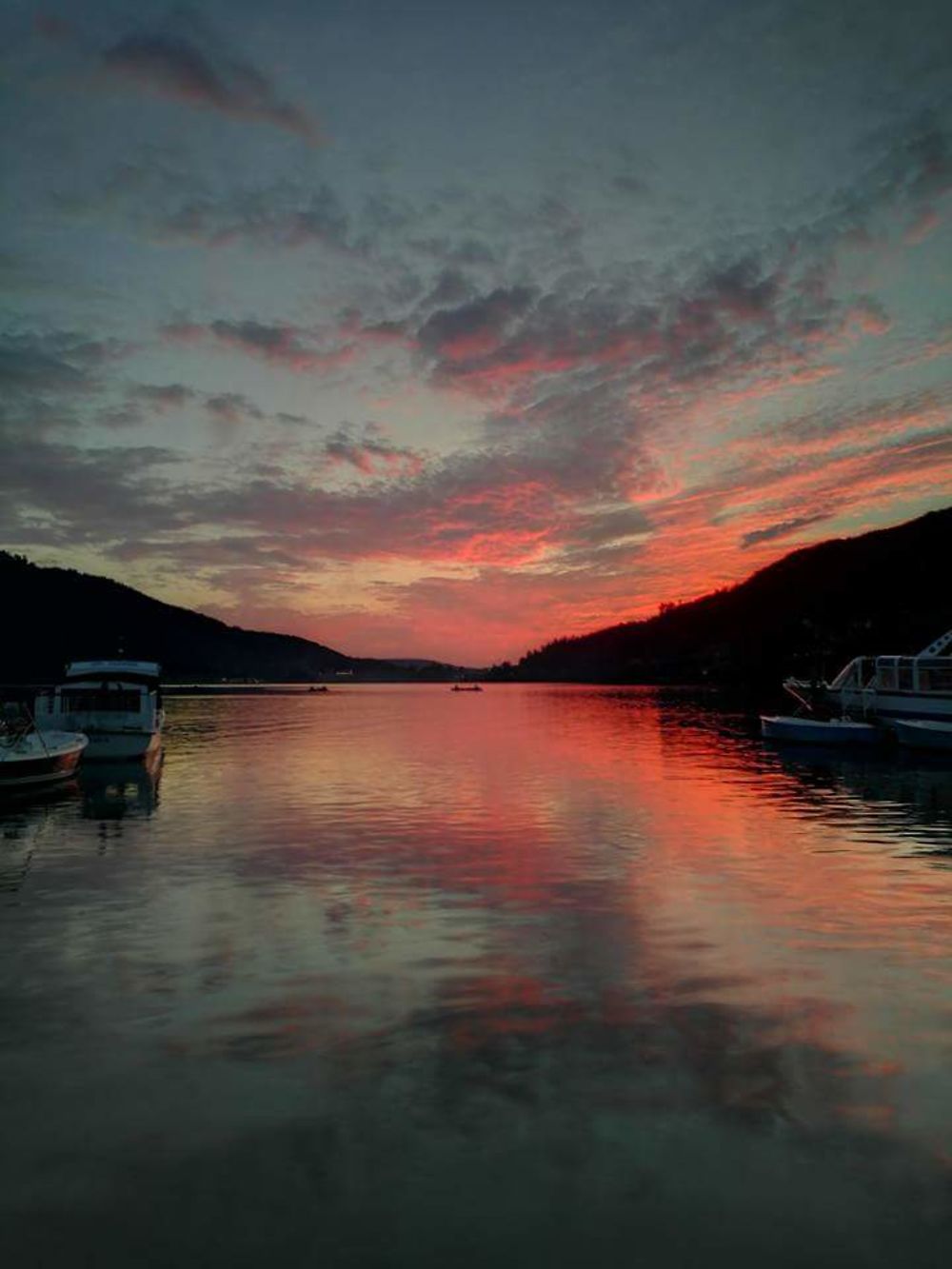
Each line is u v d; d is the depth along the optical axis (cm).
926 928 1241
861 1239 550
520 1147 653
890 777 3278
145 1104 723
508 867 1670
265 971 1063
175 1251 541
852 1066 787
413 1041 847
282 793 2817
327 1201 589
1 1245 548
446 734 6188
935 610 17312
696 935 1212
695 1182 608
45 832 2083
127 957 1123
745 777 3297
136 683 3762
